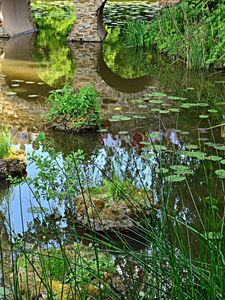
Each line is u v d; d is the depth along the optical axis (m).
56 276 3.43
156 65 11.94
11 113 8.12
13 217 4.72
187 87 9.75
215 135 6.97
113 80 10.52
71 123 7.29
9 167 5.70
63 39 15.66
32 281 3.37
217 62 11.23
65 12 20.19
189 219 4.46
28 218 4.70
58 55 13.18
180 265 2.67
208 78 10.51
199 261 2.78
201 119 7.70
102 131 7.22
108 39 15.59
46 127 7.45
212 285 2.37
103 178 5.34
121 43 14.87
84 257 3.67
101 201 4.61
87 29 15.27
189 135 6.99
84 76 10.84
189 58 11.45
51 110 7.57
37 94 9.29
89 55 13.22
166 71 11.27
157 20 14.20
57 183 5.23
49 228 4.47
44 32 16.84
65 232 4.41
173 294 2.44
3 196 5.23
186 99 8.81
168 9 14.16
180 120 7.66
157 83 10.18
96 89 9.76
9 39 15.62
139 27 14.38
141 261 2.74
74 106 7.37
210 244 2.74
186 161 5.97
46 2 23.03
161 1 16.08
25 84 10.00
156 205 4.53
